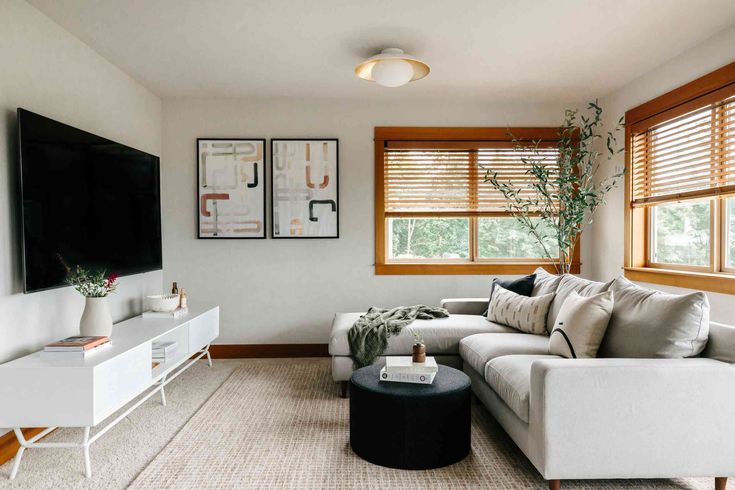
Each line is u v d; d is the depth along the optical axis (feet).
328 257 15.11
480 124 15.21
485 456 7.94
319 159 14.98
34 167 8.23
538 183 14.90
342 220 15.12
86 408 7.14
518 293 12.14
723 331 6.95
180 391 11.44
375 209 15.15
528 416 6.98
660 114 12.05
